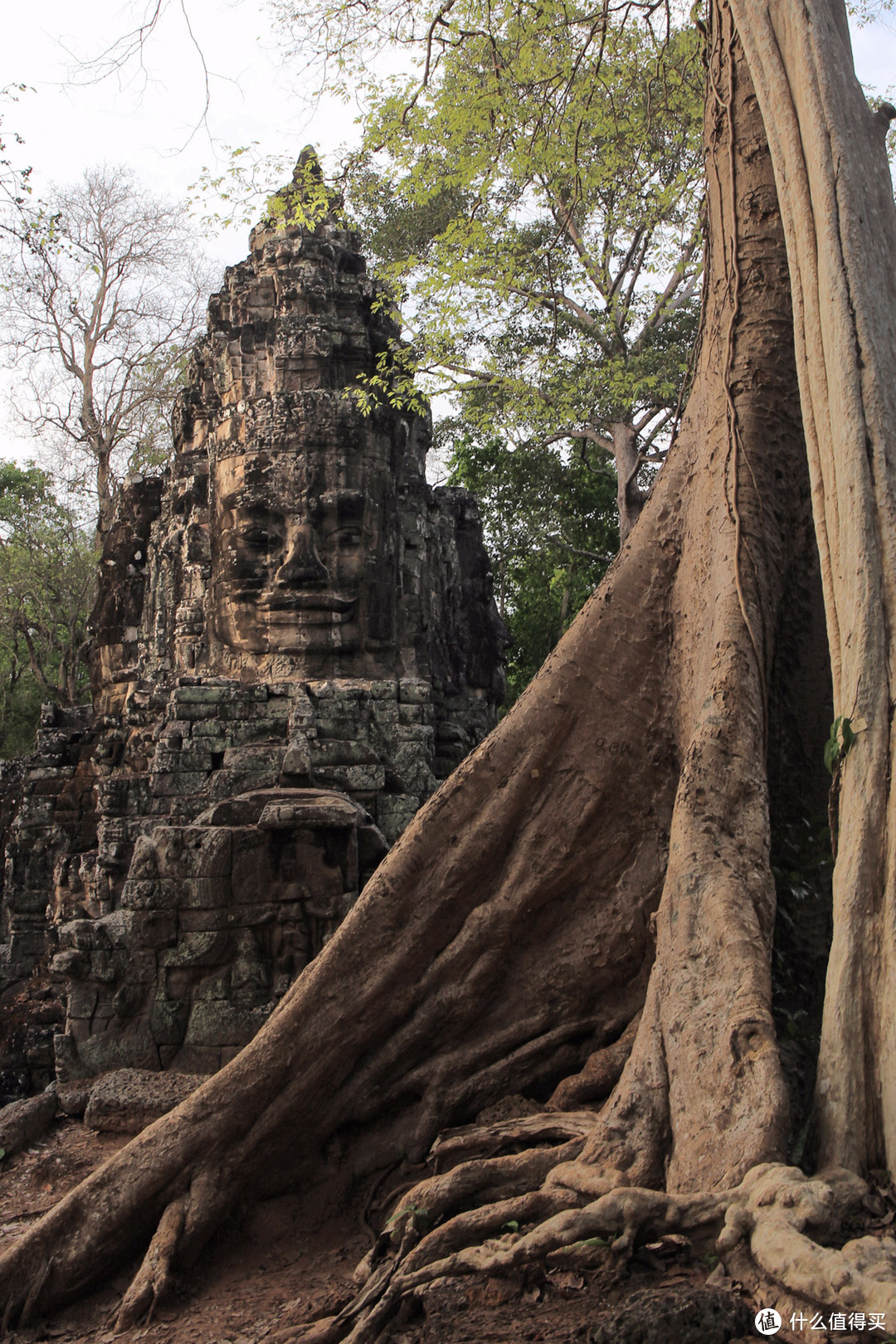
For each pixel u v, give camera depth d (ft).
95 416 101.81
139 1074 31.17
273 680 45.88
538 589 100.37
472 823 22.43
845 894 15.40
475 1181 16.66
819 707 22.13
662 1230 13.56
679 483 23.98
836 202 19.03
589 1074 20.08
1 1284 19.16
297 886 35.55
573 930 22.13
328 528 47.24
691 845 18.20
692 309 69.92
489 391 61.46
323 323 48.80
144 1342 17.57
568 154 44.01
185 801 42.60
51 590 106.83
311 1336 14.75
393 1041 21.56
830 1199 12.62
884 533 16.83
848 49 20.98
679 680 22.43
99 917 39.22
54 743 65.05
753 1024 15.20
